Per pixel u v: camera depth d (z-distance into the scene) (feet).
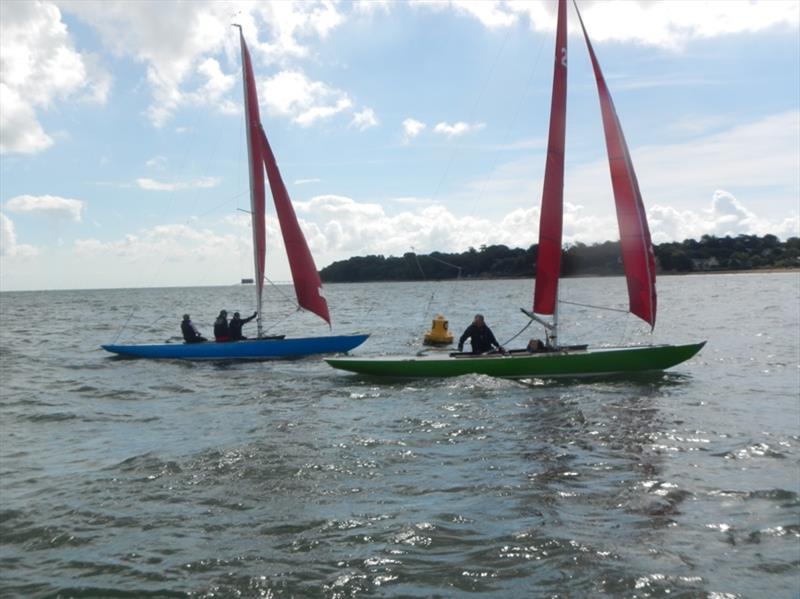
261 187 72.64
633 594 17.60
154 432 36.88
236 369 62.28
